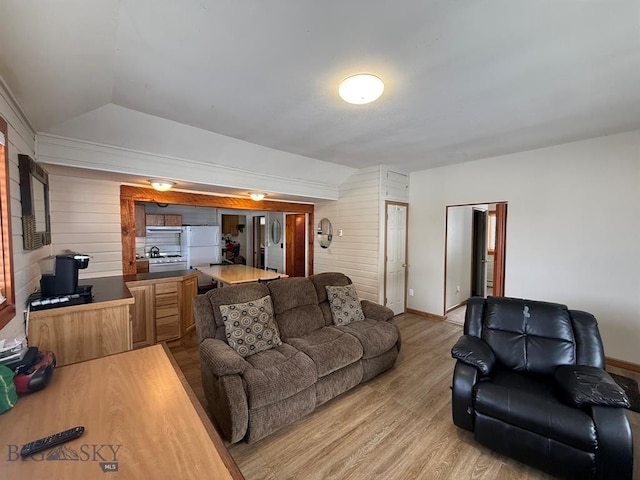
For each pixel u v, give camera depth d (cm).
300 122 277
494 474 173
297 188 459
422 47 163
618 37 153
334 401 247
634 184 300
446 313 497
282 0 128
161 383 128
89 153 270
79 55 152
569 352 207
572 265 340
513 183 386
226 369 185
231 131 301
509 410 175
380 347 275
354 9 134
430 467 178
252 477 170
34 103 188
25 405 110
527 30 149
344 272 523
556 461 163
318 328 293
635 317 302
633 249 303
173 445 92
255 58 174
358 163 447
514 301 242
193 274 383
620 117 263
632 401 245
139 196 371
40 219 238
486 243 618
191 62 178
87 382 128
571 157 339
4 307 150
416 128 293
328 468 177
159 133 285
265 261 802
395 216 491
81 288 226
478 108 245
